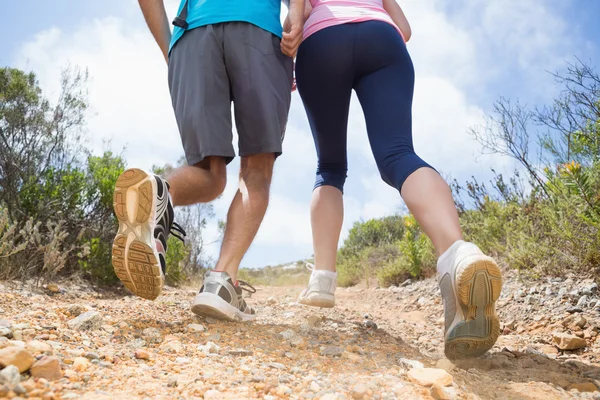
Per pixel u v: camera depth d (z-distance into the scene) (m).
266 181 2.20
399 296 5.10
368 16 2.13
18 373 1.11
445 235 1.64
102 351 1.50
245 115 2.07
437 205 1.69
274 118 2.08
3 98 5.17
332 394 1.24
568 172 3.33
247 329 2.01
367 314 3.13
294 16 2.16
